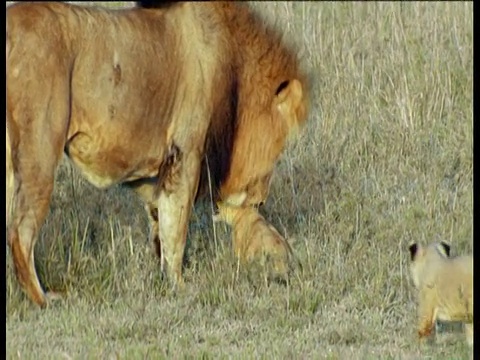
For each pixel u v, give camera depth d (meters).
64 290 33.06
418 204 38.22
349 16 52.41
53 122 30.83
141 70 32.25
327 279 33.59
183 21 33.38
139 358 27.83
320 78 44.84
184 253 35.06
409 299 32.47
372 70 46.84
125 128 32.16
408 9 51.62
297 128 36.06
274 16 50.03
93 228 35.69
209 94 33.69
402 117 43.59
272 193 38.47
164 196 33.41
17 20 30.64
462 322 30.20
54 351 28.22
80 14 31.50
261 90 35.19
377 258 34.59
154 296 32.94
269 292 33.00
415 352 29.23
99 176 32.75
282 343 29.55
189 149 33.53
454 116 44.59
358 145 41.94
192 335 30.25
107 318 30.88
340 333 30.28
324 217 37.31
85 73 31.42
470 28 48.91
